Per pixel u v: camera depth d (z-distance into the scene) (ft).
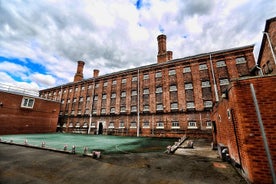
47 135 64.39
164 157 21.89
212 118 32.01
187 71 64.39
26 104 68.13
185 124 57.36
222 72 56.75
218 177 13.28
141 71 76.28
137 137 60.23
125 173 14.71
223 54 58.03
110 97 81.71
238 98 12.74
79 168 16.37
